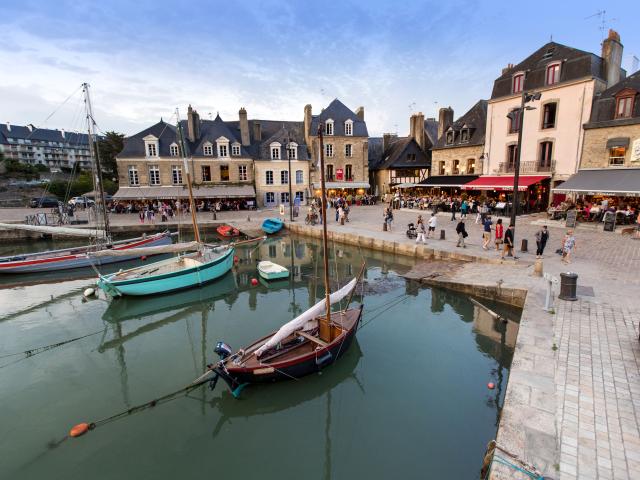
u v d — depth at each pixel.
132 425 7.71
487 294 12.93
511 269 14.41
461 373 9.07
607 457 4.95
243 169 41.16
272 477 6.35
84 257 20.59
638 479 4.59
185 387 8.89
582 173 23.08
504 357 9.77
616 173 21.41
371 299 14.16
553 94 25.22
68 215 34.06
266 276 17.50
